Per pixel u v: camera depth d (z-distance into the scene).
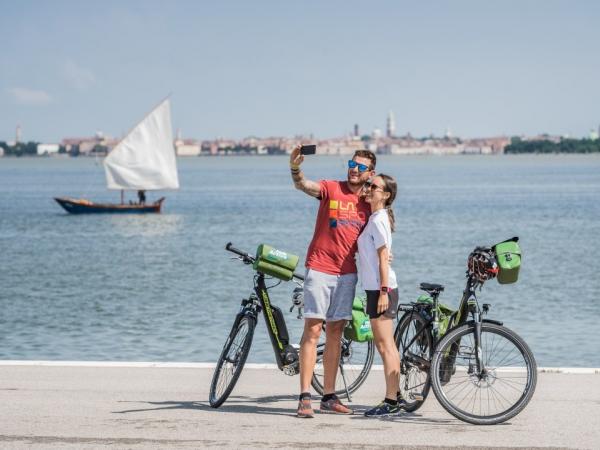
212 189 128.75
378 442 7.15
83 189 133.00
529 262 33.81
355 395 8.93
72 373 9.62
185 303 24.02
